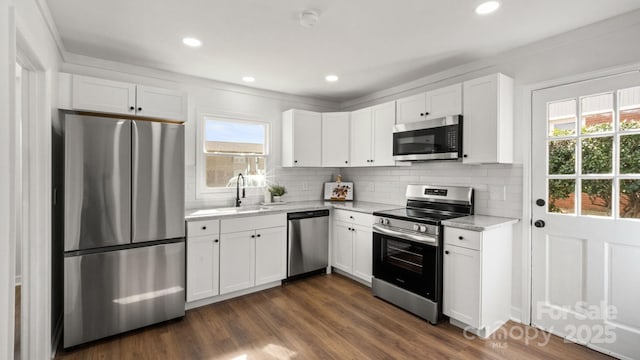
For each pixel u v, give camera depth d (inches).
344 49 106.0
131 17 84.3
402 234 112.7
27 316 77.5
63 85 93.2
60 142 97.7
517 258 104.8
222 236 119.7
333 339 94.2
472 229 94.3
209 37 96.9
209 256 116.6
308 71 128.7
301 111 157.5
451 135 110.3
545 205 98.7
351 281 143.6
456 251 99.0
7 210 50.8
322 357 85.2
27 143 77.6
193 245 112.9
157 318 101.8
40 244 78.7
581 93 90.7
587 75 89.1
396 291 115.8
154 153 101.0
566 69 93.8
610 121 85.7
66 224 87.4
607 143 86.6
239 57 113.3
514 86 105.5
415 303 108.7
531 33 93.4
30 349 77.8
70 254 88.4
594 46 88.3
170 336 96.3
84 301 90.0
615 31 84.4
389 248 119.9
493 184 111.9
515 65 105.6
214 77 136.9
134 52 108.6
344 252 145.8
